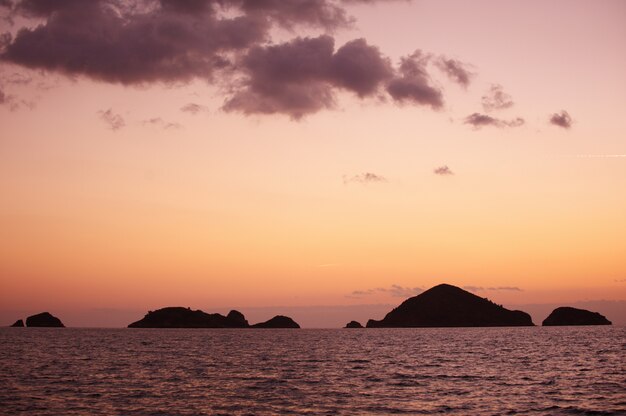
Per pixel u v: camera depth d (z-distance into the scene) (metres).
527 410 44.72
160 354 110.31
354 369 79.06
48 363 84.94
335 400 50.09
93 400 48.75
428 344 155.50
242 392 54.94
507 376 68.06
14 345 139.25
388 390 56.41
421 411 44.62
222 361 93.62
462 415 42.91
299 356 107.62
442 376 68.81
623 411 44.00
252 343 167.38
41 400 48.38
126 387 57.19
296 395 53.09
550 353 109.25
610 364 83.56
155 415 42.53
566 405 46.75
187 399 50.12
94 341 169.75
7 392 52.78
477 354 109.25
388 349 131.00
